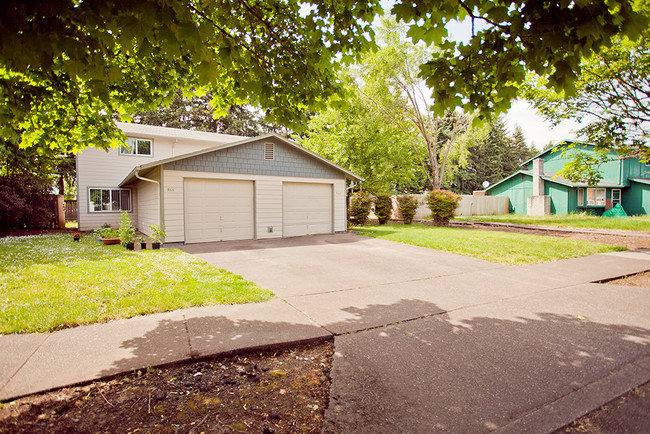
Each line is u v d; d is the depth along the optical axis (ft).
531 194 89.61
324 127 67.77
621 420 7.53
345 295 16.97
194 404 8.00
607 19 7.07
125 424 7.21
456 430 7.07
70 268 22.04
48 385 8.45
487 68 9.89
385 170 61.21
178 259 26.35
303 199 44.96
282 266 24.34
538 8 7.43
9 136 14.65
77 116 15.76
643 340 11.66
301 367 9.93
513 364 9.93
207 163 37.40
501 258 27.35
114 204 55.47
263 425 7.26
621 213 72.84
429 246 33.55
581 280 20.30
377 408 7.79
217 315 13.69
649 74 30.01
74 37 7.60
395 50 64.34
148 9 6.84
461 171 133.59
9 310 13.53
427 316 13.93
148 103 17.01
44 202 55.62
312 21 11.86
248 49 12.06
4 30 5.84
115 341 11.05
